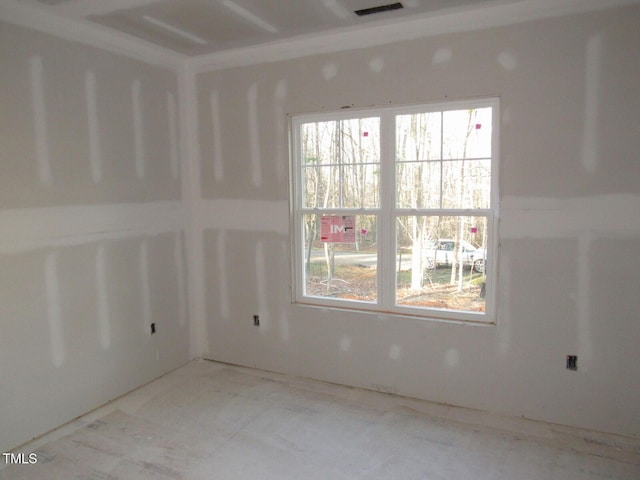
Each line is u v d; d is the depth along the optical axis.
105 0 2.50
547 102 2.68
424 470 2.39
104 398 3.17
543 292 2.79
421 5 2.66
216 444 2.66
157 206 3.55
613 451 2.54
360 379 3.40
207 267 3.91
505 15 2.72
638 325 2.60
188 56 3.64
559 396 2.82
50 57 2.72
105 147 3.10
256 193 3.62
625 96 2.50
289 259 3.56
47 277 2.76
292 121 3.47
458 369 3.07
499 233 2.87
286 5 2.62
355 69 3.17
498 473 2.36
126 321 3.32
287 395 3.30
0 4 2.44
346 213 3.40
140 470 2.41
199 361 3.95
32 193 2.65
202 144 3.80
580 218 2.66
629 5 2.45
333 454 2.55
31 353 2.69
